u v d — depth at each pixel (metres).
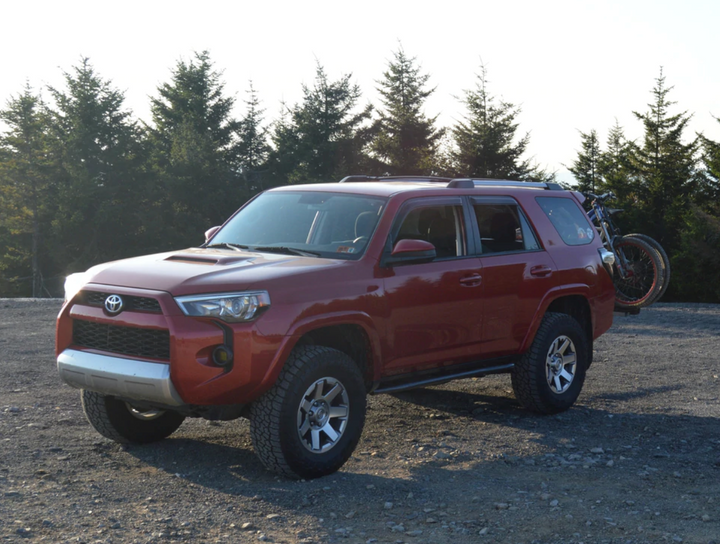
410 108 62.81
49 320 13.44
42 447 5.83
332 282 5.36
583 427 6.87
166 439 6.24
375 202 6.12
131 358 5.03
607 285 7.93
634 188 54.69
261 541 4.14
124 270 5.34
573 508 4.74
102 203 52.25
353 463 5.67
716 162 51.34
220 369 4.86
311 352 5.22
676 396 8.24
